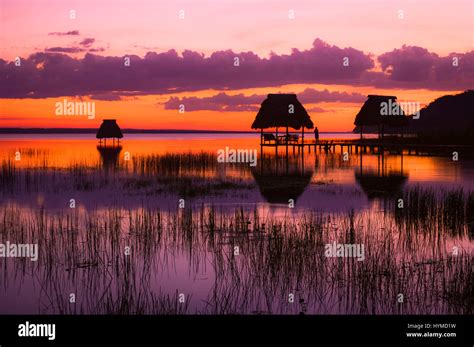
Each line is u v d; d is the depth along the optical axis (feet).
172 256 36.65
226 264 34.45
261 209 55.52
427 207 53.16
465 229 44.11
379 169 98.07
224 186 74.90
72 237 41.47
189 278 31.91
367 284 29.68
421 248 37.88
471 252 36.70
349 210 54.24
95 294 29.40
